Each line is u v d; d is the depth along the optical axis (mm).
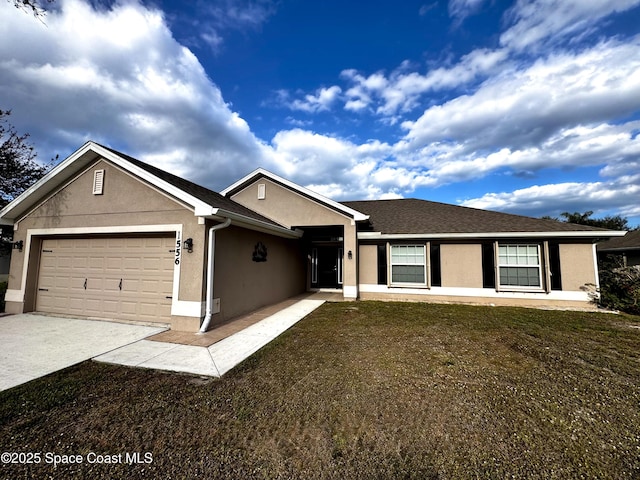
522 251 10562
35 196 8352
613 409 3301
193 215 6828
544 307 10047
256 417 3145
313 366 4609
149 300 7312
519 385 3916
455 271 11141
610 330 6836
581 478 2262
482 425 2988
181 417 3146
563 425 2990
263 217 11672
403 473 2320
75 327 6934
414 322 7641
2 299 9625
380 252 12008
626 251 17938
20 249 8578
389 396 3607
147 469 2369
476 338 6141
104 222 7672
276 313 8875
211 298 6801
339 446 2660
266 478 2270
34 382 4000
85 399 3543
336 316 8445
